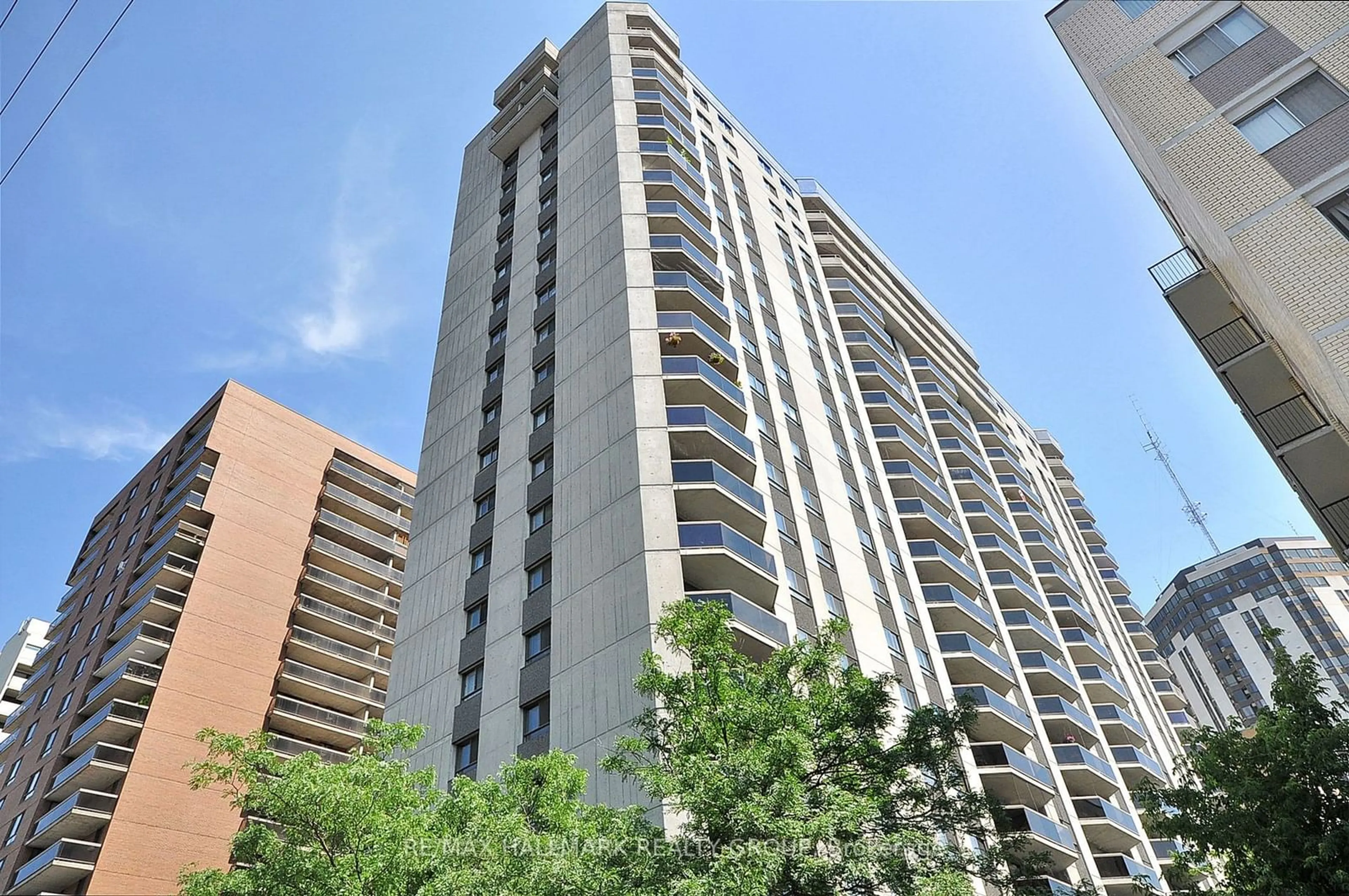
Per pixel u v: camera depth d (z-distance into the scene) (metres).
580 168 46.09
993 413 76.12
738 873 13.88
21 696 63.56
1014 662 48.19
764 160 60.03
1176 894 22.55
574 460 34.09
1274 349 24.48
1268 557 138.12
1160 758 57.12
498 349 42.66
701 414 33.44
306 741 56.72
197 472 61.50
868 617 36.34
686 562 29.66
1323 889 17.95
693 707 18.05
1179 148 22.42
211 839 48.09
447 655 33.44
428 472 41.25
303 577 62.19
